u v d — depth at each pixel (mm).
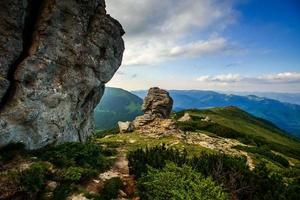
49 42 22875
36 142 22406
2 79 20203
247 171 21250
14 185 16438
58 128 24531
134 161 22844
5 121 20156
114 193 18531
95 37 26938
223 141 48719
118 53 30438
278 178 21391
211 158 23016
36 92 21875
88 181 19547
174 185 17359
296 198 18406
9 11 20656
